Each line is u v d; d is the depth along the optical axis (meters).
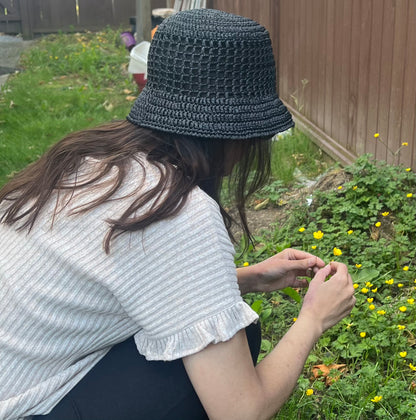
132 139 1.62
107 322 1.59
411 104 3.89
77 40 11.87
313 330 1.69
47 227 1.55
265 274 2.17
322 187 4.16
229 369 1.48
